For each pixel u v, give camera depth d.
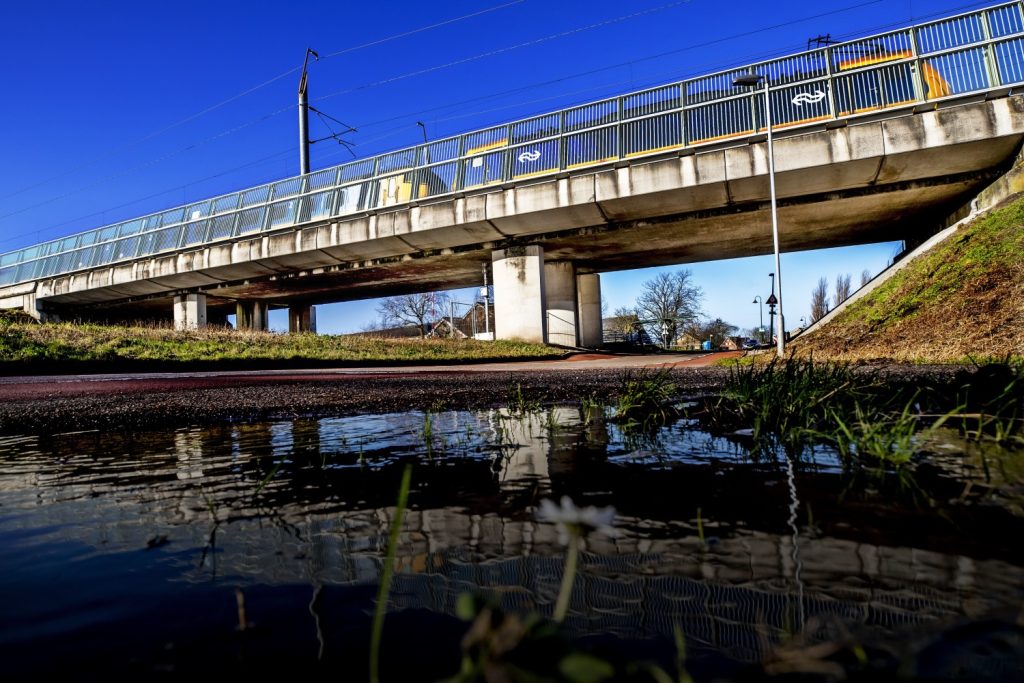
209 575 1.07
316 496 1.79
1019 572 0.98
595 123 24.28
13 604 0.93
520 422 3.77
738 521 1.37
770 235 28.16
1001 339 10.66
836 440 2.55
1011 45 17.95
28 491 1.93
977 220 16.77
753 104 21.25
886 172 20.41
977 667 0.64
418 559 1.16
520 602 0.90
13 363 12.32
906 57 19.34
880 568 1.02
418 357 21.22
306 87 31.48
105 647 0.77
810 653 0.69
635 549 1.18
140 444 3.15
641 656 0.70
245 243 31.23
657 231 26.69
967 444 2.34
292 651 0.74
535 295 28.16
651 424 3.41
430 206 26.77
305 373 13.50
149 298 40.84
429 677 0.65
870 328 14.34
